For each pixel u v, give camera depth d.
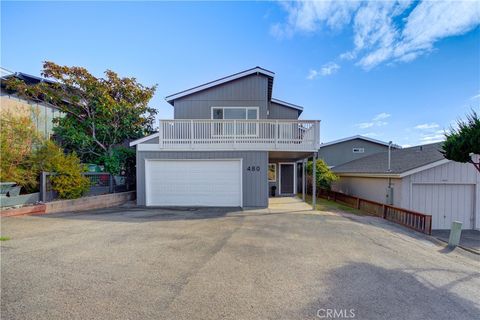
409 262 4.50
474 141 5.23
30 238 5.14
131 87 13.63
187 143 10.63
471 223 10.18
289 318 2.56
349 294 3.13
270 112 15.66
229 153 10.65
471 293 3.36
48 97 12.34
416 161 10.91
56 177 8.71
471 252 5.90
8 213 7.00
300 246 5.13
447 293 3.32
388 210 9.57
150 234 5.72
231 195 10.67
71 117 12.85
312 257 4.48
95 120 12.66
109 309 2.59
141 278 3.38
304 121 10.51
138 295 2.91
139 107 13.99
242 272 3.69
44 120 12.01
